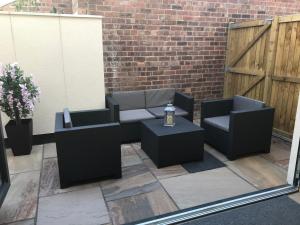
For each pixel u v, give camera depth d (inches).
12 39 131.6
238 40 184.7
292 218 83.0
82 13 155.0
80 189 100.1
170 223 80.4
